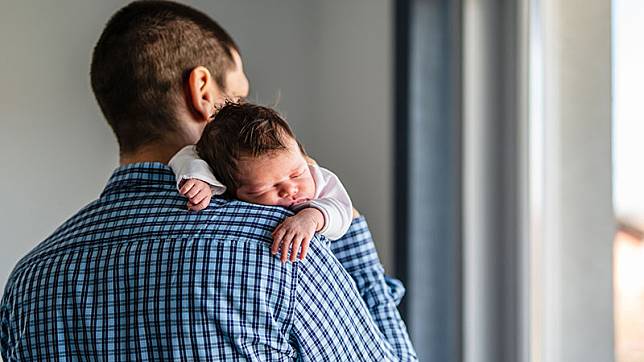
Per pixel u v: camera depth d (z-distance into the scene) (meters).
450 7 2.31
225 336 0.94
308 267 0.97
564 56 2.06
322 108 2.80
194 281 0.95
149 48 1.10
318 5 2.81
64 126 2.41
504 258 2.21
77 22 2.43
